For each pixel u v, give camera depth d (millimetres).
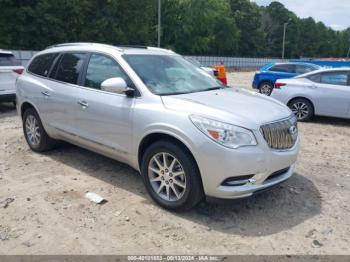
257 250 3557
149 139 4406
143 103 4395
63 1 33688
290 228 3965
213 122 3842
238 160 3756
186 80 5059
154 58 5164
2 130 8078
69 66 5555
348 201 4668
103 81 4930
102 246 3592
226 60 55094
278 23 96312
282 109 4520
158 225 3975
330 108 9656
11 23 31953
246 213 4277
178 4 55562
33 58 6449
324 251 3561
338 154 6773
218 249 3562
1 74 9828
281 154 4074
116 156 4852
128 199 4578
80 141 5316
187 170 3979
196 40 57625
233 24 71562
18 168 5613
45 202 4480
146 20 43594
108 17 37906
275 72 15617
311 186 5121
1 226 3936
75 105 5207
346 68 9633
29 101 6129
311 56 107188
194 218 4133
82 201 4512
